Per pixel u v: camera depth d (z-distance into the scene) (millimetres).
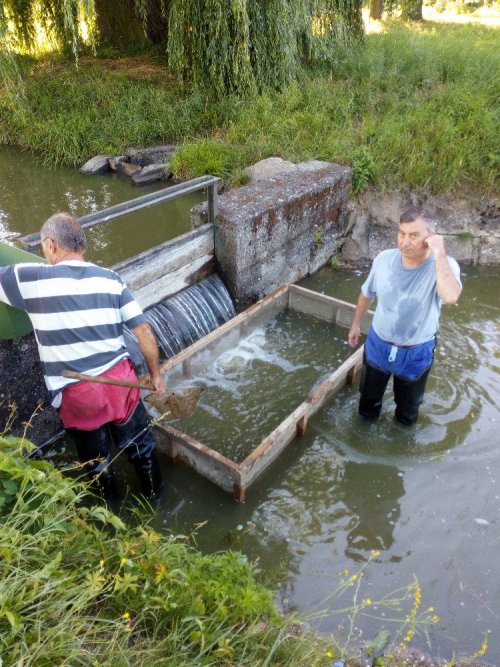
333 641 2709
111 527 3451
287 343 5379
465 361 5172
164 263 5125
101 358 3105
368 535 3535
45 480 2365
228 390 4723
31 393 3881
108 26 14281
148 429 3535
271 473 3961
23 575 2068
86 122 10320
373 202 7082
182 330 5242
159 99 10562
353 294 6422
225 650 2127
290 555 3393
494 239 6934
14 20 11672
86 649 2043
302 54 9938
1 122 11156
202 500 3734
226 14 8453
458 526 3596
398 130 7641
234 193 6008
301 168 6961
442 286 3293
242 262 5613
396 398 4211
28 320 3486
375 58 10516
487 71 9617
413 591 3166
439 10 23547
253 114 8781
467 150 7180
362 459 4086
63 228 2951
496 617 3039
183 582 2332
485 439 4270
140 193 8680
